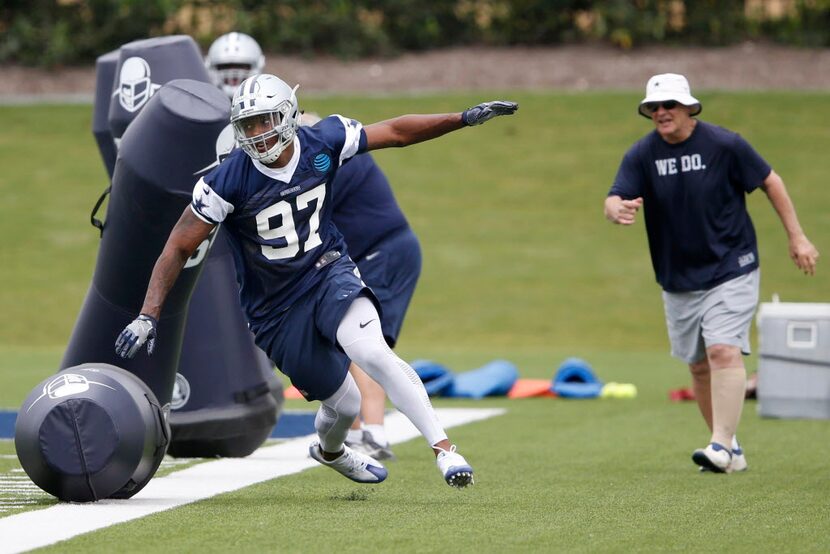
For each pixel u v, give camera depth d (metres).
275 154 21.45
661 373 52.56
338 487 24.95
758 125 92.50
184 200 25.52
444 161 91.25
